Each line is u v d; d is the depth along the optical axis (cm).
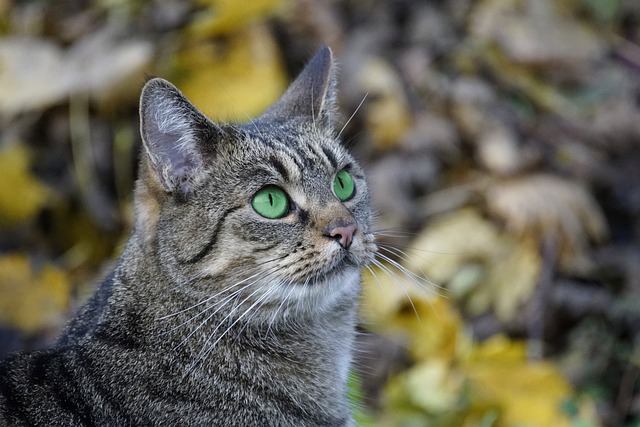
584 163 834
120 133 796
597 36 948
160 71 785
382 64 849
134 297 552
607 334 763
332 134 608
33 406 517
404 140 826
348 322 599
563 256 784
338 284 566
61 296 736
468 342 737
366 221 599
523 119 859
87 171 793
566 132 862
